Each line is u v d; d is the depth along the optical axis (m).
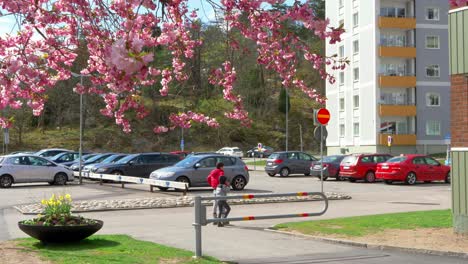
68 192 27.00
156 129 10.31
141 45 4.35
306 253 10.95
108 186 31.16
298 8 6.16
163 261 9.38
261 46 7.75
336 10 66.94
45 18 7.04
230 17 7.34
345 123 65.56
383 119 60.69
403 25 60.47
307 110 106.12
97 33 6.45
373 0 60.50
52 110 85.62
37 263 8.88
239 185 27.75
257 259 10.27
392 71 61.38
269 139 97.81
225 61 9.36
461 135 12.86
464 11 12.73
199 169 26.83
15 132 79.94
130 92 8.14
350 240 12.12
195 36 8.66
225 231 14.16
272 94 100.75
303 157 41.34
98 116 88.69
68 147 79.94
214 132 94.19
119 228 14.79
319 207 19.92
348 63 8.18
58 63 7.89
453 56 12.98
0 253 9.84
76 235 11.03
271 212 18.44
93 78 8.12
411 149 60.75
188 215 17.95
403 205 20.58
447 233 12.82
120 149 84.75
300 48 7.70
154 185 26.31
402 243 11.65
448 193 26.09
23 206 19.86
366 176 34.19
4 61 7.03
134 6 5.97
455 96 13.05
